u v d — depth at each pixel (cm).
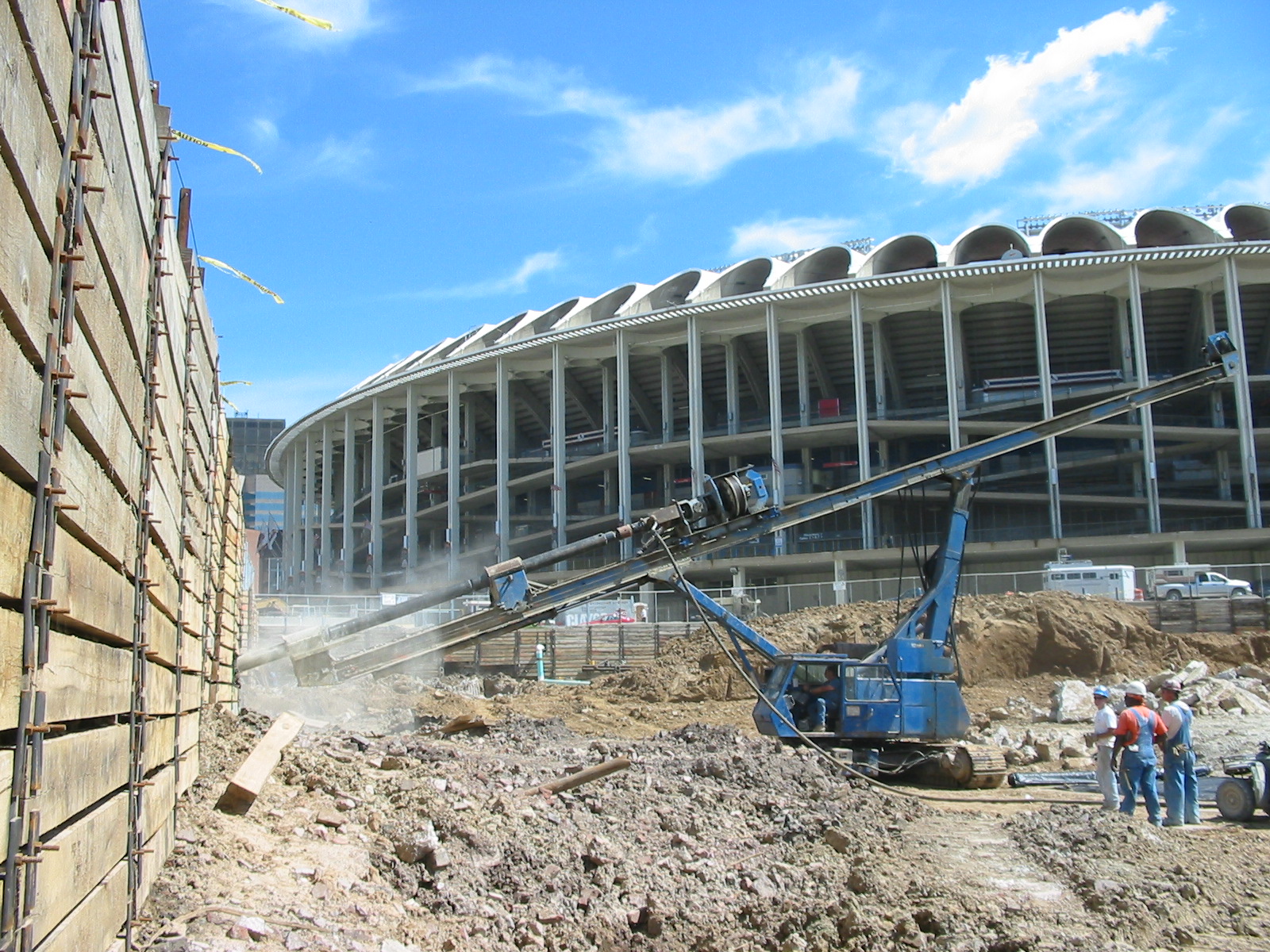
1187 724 1471
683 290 7069
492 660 4350
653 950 902
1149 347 6625
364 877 904
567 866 1048
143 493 633
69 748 453
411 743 1708
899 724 1919
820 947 871
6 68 333
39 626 398
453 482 7344
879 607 4100
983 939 861
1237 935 921
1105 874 1109
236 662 1706
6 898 362
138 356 609
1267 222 6266
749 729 2878
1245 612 3722
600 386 7650
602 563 6606
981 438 6444
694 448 6412
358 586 8650
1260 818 1489
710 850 1188
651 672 3678
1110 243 6006
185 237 959
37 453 386
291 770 1134
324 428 8769
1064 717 2872
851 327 6544
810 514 2019
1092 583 4391
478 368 7412
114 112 520
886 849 1261
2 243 336
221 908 719
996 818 1546
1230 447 6119
